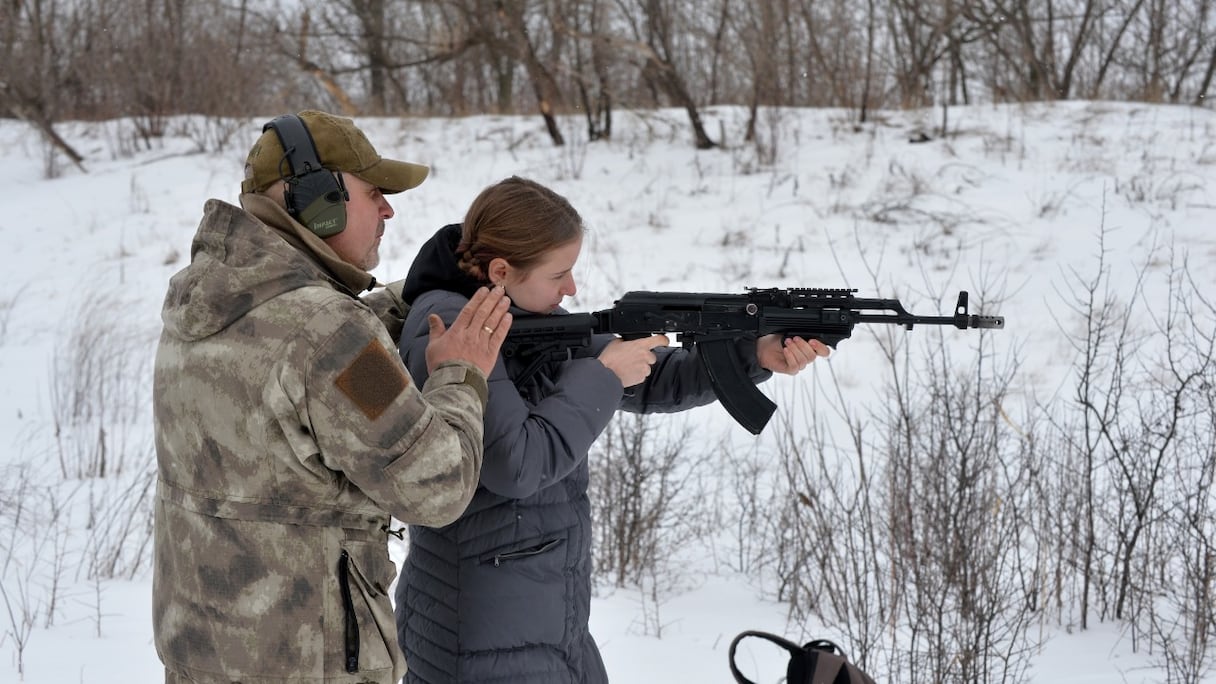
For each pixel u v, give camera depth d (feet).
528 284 7.89
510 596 7.46
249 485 6.07
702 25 58.44
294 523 6.10
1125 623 14.74
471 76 73.72
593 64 54.19
